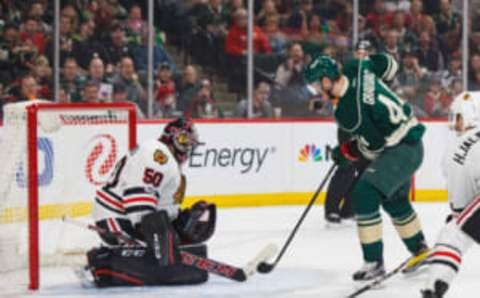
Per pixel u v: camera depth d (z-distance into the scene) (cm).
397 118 905
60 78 1719
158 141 867
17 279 938
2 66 1681
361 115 898
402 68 1945
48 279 945
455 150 709
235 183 1612
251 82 1820
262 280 942
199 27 1819
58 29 1698
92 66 1734
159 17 1811
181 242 908
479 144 697
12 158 977
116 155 1062
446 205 1655
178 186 877
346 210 1367
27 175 923
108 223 888
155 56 1783
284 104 1862
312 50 1898
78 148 1062
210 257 1118
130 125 1036
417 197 1711
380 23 1950
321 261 1072
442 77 1964
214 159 1594
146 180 839
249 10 1794
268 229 1354
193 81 1808
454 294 877
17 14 1691
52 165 1052
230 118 1700
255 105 1838
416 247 960
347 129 920
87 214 1079
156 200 853
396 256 1109
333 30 1922
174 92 1794
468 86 1975
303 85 1873
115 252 890
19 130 980
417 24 1956
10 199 973
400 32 1950
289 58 1870
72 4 1723
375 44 1947
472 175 701
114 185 891
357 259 1087
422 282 923
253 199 1630
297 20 1889
